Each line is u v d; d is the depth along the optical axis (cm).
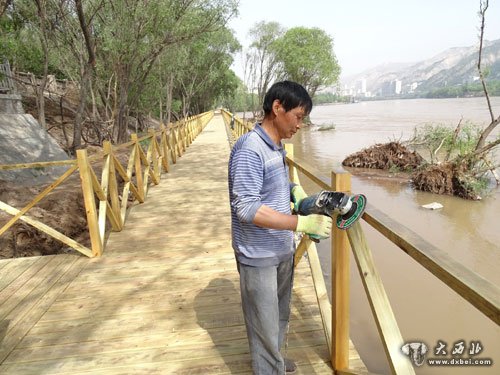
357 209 148
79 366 226
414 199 888
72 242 380
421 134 1488
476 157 962
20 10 1074
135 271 351
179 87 3178
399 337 139
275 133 159
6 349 243
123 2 1062
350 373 195
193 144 1445
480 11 934
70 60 1308
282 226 146
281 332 207
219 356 230
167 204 591
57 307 291
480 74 965
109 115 1582
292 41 3728
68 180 748
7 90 1118
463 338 337
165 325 264
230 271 347
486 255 550
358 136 2370
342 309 197
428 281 440
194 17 1224
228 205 576
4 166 351
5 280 336
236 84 4475
